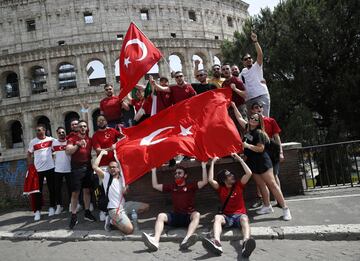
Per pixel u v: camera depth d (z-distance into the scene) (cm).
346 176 2145
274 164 1214
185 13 5806
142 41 1529
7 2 5400
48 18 5344
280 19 3584
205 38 5741
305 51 3341
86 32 5319
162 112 1354
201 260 895
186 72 5547
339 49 3334
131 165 1221
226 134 1248
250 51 3825
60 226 1292
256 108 1203
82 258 983
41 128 1505
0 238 1238
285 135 3350
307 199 1337
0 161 1772
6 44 5391
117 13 5409
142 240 998
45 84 5659
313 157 1964
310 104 3631
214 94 1342
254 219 1162
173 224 1097
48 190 1655
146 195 1424
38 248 1104
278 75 3628
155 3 5581
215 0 6150
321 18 3369
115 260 946
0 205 1700
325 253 884
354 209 1158
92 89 5156
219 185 1103
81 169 1279
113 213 1120
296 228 1031
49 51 5156
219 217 1023
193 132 1280
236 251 934
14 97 5259
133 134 1365
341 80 3278
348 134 3528
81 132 1318
